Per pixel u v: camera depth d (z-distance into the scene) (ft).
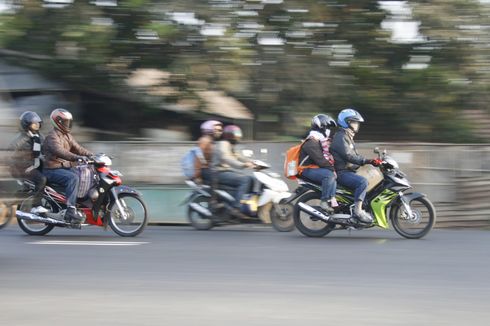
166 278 22.63
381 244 30.60
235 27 48.91
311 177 33.12
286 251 28.53
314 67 50.90
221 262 25.73
